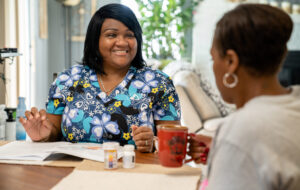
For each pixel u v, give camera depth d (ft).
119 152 3.71
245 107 2.01
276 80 2.16
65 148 3.67
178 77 10.02
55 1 12.87
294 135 1.80
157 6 15.30
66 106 4.56
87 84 4.60
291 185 1.75
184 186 2.69
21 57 10.34
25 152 3.60
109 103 4.42
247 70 2.12
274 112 1.87
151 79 4.62
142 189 2.60
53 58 12.98
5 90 8.75
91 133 4.37
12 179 2.88
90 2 13.32
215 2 15.39
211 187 1.89
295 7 15.25
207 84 10.72
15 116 6.77
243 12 2.10
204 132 9.29
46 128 4.30
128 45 4.49
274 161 1.75
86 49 4.70
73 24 13.32
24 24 10.73
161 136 2.72
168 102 4.61
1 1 9.00
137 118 4.39
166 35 15.38
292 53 15.31
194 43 15.66
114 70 4.67
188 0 15.61
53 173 3.06
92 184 2.69
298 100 1.98
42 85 12.33
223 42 2.17
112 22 4.46
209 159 2.06
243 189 1.80
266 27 2.01
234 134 1.87
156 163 3.39
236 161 1.83
